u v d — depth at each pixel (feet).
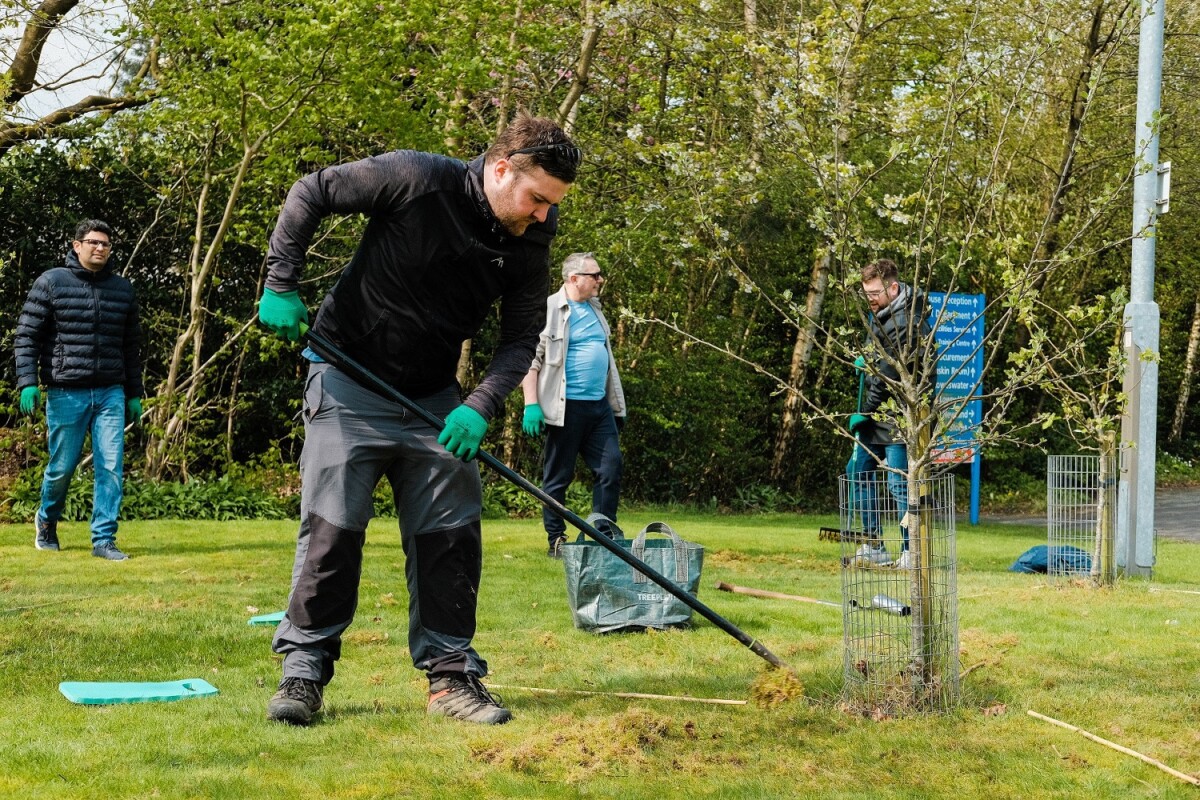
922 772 9.20
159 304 39.55
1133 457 23.21
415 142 32.81
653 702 11.30
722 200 35.19
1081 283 49.83
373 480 10.79
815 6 36.91
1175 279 72.69
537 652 13.76
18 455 32.81
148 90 34.58
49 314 22.27
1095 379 25.44
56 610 15.76
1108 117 45.44
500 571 21.21
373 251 10.43
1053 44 13.01
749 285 13.03
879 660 11.78
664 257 42.50
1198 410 83.25
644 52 44.39
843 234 11.80
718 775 9.02
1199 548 31.63
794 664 13.00
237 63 30.17
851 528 12.09
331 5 29.37
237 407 37.47
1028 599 19.19
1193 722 10.91
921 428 11.53
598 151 42.52
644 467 47.44
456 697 10.61
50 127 36.29
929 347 11.55
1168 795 8.67
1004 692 11.85
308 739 9.79
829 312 48.32
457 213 10.23
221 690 11.59
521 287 10.97
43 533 23.21
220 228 33.91
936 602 11.49
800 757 9.55
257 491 34.60
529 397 22.66
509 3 32.99
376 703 11.14
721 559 25.00
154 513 31.76
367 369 10.69
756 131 38.42
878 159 34.37
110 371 22.52
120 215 39.22
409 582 11.05
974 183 15.14
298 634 10.61
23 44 36.22
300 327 10.27
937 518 11.62
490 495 38.14
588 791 8.54
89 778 8.59
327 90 31.53
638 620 15.08
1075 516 26.22
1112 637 15.29
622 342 45.98
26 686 11.50
